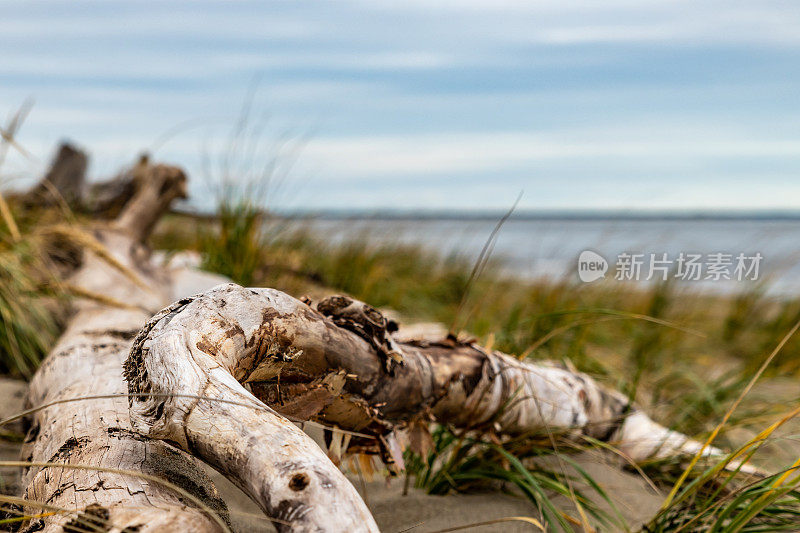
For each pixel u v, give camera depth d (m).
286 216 5.49
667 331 4.98
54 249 4.32
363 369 1.74
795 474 2.48
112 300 3.52
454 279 6.79
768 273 5.90
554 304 5.11
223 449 1.28
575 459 2.60
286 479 1.19
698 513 1.98
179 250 6.27
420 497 2.25
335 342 1.69
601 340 4.80
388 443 1.87
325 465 1.24
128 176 5.24
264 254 5.36
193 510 1.30
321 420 1.79
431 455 2.36
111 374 2.18
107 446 1.56
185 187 5.05
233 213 5.18
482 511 2.14
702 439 2.91
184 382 1.34
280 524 1.17
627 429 2.68
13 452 2.46
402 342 2.02
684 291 5.64
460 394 2.03
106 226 4.66
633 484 2.49
